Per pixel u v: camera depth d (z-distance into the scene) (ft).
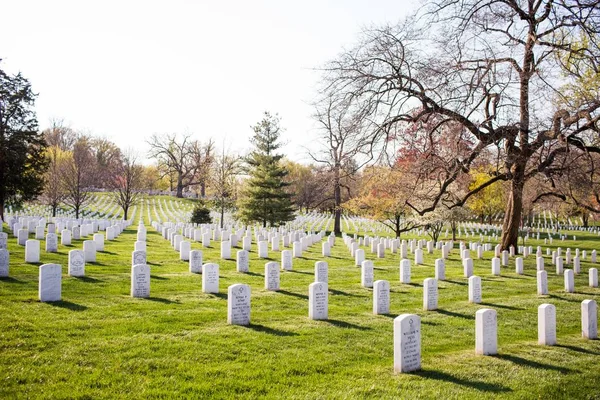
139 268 47.60
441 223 131.23
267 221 172.76
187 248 76.23
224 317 40.73
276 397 25.00
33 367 27.02
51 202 183.52
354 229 187.42
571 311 51.70
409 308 50.47
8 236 93.40
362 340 36.35
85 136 324.39
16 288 47.14
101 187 293.02
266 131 178.19
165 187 383.24
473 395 26.30
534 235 193.47
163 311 41.65
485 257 107.14
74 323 35.91
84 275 56.85
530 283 71.61
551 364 32.60
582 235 198.39
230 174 179.22
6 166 136.67
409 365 30.04
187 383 26.11
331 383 27.32
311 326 39.52
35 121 145.89
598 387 28.81
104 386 25.22
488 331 34.45
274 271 55.72
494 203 174.09
